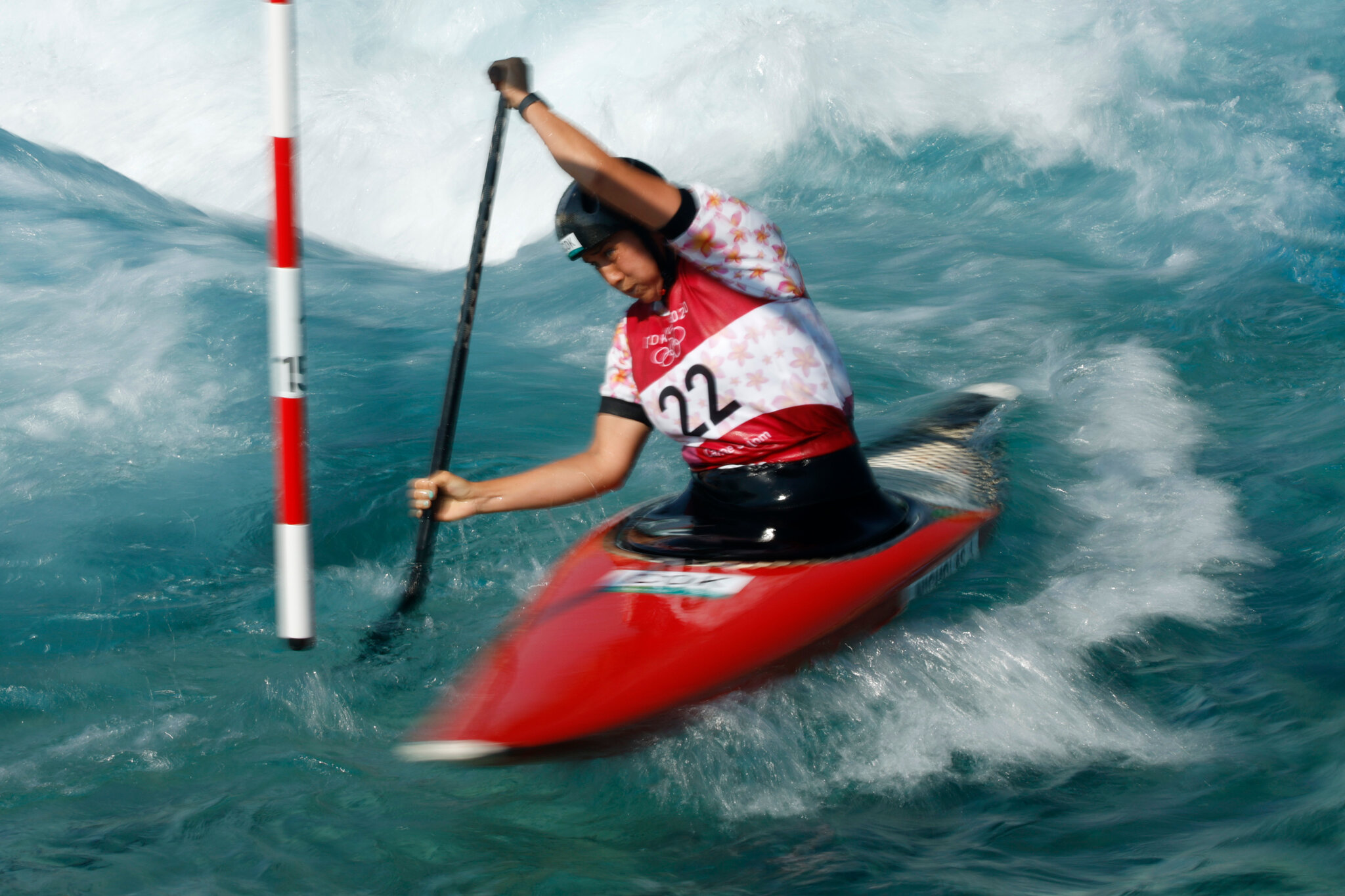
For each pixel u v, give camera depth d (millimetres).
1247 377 18578
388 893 7449
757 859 7785
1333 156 29812
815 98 34844
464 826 8305
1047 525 13383
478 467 15641
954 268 26984
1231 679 9914
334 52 44406
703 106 36281
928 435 15727
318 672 10617
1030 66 35438
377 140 39875
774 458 10820
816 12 38750
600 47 41281
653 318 10477
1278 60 34938
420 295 28719
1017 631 10750
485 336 24078
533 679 9180
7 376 19391
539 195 35781
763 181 34406
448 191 37781
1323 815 7598
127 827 8234
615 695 8891
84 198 31109
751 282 10094
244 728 9742
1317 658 10102
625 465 11289
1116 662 10344
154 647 11188
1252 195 28219
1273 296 22281
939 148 33781
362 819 8383
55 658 10953
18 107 46594
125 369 19828
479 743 8289
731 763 8945
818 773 8867
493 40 43031
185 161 43125
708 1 40875
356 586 12555
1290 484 14109
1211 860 7250
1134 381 18453
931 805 8406
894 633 10508
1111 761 8844
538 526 13875
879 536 11078
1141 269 25922
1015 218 30609
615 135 37406
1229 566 12203
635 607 10070
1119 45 35438
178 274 24938
